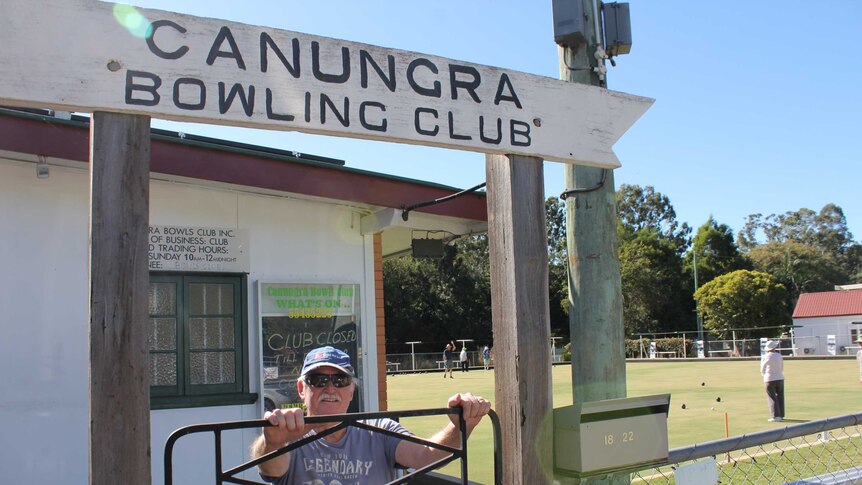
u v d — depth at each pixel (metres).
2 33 2.32
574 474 2.96
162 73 2.49
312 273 7.61
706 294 49.44
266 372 7.22
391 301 50.75
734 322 47.81
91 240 2.33
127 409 2.27
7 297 6.13
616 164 3.31
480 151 3.01
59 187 6.41
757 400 17.38
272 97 2.63
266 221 7.39
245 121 2.58
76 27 2.40
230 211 7.18
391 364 42.06
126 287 2.33
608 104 3.33
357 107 2.77
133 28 2.47
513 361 2.94
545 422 2.95
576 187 4.62
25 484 6.05
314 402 3.11
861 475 4.44
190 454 6.75
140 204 2.41
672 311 59.06
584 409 2.97
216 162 6.52
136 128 2.45
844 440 10.09
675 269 60.22
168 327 6.81
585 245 4.57
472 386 26.67
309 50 2.71
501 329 3.01
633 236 68.19
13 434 6.05
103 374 2.26
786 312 50.12
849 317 49.19
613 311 4.52
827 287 74.31
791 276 74.62
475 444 11.23
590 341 4.49
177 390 6.77
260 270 7.32
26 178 6.27
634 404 3.14
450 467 9.20
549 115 3.15
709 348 46.88
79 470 6.27
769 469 7.91
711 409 15.59
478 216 8.05
